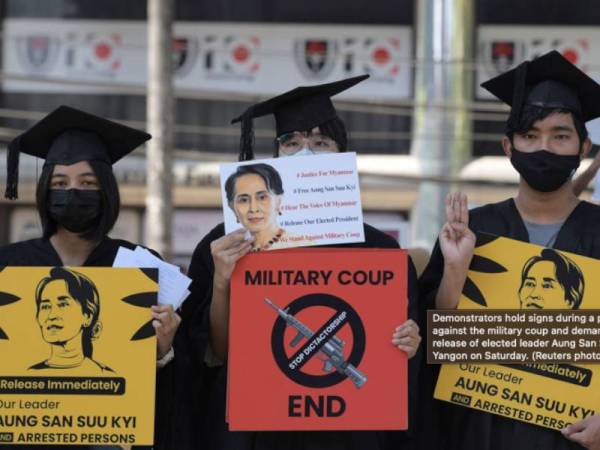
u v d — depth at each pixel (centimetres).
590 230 1574
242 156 1628
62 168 1580
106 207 1591
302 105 1622
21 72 8469
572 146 1551
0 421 1498
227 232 1520
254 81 8394
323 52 8369
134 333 1509
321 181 1520
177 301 1527
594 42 8150
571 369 1519
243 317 1509
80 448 1536
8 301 1512
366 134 8181
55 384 1505
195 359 1608
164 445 1630
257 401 1502
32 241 1622
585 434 1483
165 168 5984
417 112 7894
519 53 8125
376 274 1509
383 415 1496
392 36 8325
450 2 7538
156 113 5966
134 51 8469
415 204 8075
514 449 1532
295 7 8350
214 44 8375
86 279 1516
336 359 1500
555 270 1526
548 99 1552
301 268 1510
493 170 7831
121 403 1502
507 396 1527
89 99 8494
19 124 8531
